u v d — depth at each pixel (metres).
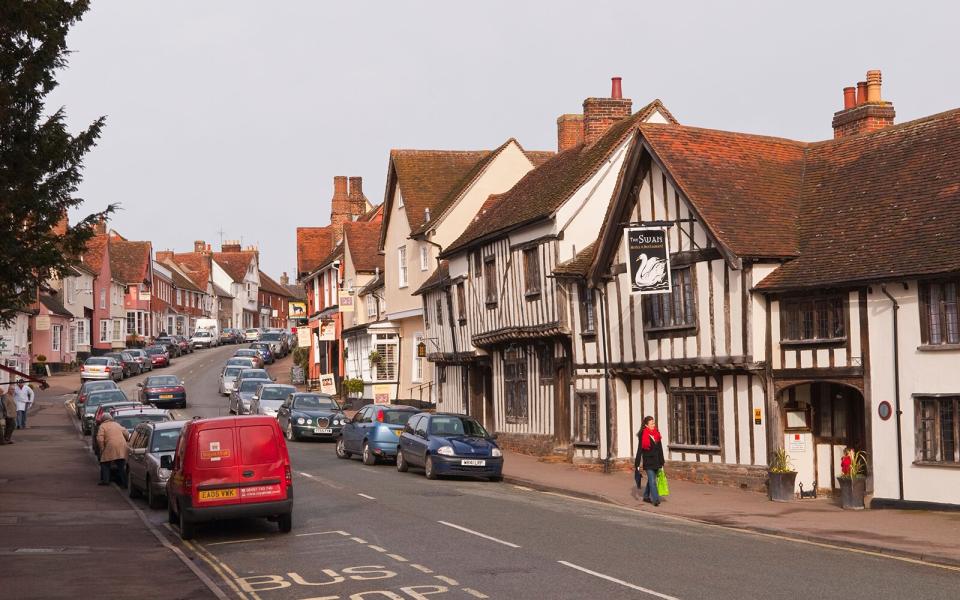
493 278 33.28
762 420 22.25
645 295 25.23
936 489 19.08
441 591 12.04
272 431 16.97
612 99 34.16
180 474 16.83
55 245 18.38
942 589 12.06
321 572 13.48
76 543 16.30
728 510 19.70
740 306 22.34
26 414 41.16
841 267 20.95
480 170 40.75
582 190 29.25
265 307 145.25
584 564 13.67
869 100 27.88
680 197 24.19
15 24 16.80
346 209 65.44
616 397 26.55
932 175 21.95
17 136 17.33
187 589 12.50
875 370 20.22
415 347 44.28
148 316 95.00
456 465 25.05
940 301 19.25
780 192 24.80
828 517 18.64
